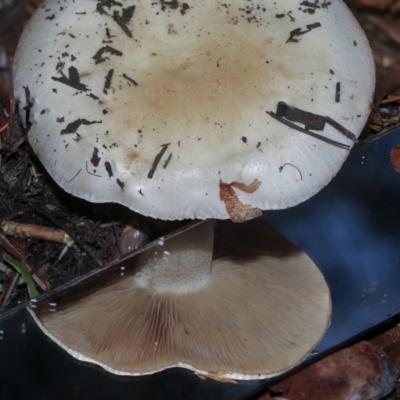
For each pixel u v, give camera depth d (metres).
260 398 0.37
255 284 0.37
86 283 0.36
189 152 0.32
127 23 0.34
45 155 0.32
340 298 0.38
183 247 0.35
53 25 0.33
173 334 0.35
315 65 0.33
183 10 0.34
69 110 0.32
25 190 0.38
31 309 0.35
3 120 0.39
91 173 0.32
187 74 0.33
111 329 0.35
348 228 0.39
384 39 0.39
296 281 0.38
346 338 0.37
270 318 0.37
